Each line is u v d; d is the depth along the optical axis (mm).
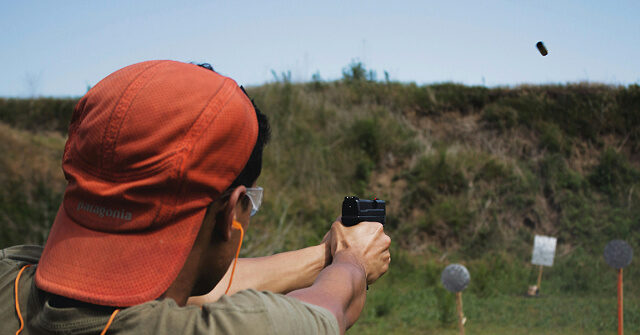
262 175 9859
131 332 562
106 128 586
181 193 591
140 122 581
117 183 592
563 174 10695
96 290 580
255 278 920
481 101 12281
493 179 10609
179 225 597
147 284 585
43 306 628
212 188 609
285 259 958
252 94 11344
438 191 10523
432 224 10039
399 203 10453
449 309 6207
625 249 4359
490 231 9891
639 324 5949
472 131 11812
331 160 10664
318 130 11297
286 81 11914
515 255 9492
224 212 642
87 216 609
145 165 579
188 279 657
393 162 11062
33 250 805
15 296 655
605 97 11641
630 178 10477
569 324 5992
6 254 763
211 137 598
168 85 608
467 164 10719
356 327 5801
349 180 10484
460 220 9992
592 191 10500
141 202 585
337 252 868
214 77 660
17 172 7473
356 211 896
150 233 595
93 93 646
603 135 11336
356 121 11391
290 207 9430
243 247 7156
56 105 11250
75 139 644
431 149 11328
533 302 7074
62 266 598
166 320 568
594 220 9992
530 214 10250
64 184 7789
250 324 559
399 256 8969
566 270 8672
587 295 7703
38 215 6754
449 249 9805
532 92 12133
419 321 6020
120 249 590
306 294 680
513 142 11414
